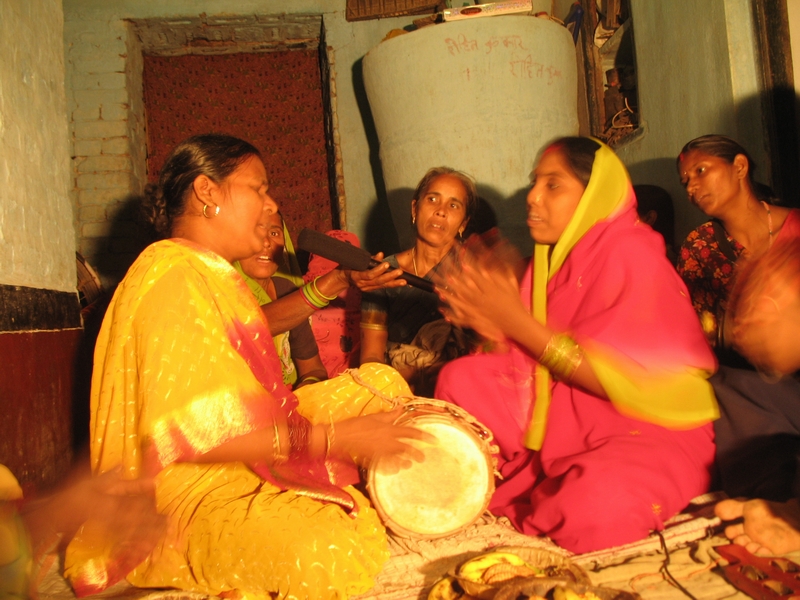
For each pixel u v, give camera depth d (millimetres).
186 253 1923
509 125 4488
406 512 2053
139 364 1786
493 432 2402
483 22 4410
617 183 2408
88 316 3787
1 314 2670
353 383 2395
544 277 2498
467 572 1751
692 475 2146
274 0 5516
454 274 2287
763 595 1623
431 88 4492
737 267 2980
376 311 3393
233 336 1913
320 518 1781
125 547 1799
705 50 3744
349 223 5574
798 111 3418
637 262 2248
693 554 1882
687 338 2213
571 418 2244
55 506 1410
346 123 5578
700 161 3137
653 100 4344
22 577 1337
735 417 2191
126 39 5414
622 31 4785
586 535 1957
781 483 2088
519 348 2217
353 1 5523
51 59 3439
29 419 2840
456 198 3283
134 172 5457
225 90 5910
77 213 5293
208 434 1715
